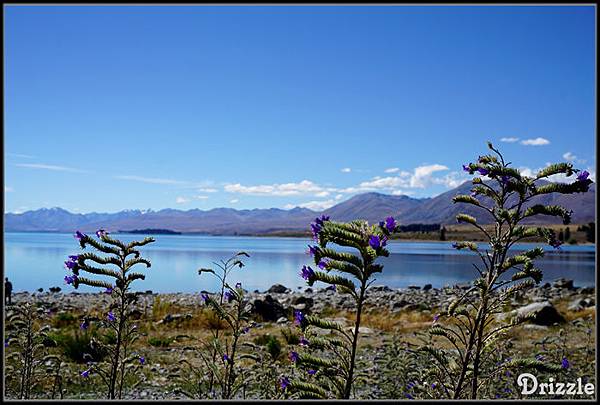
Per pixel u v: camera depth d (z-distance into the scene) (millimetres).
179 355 14797
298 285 56656
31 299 32531
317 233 5285
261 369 9164
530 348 14711
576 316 23422
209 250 154875
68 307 27938
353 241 5285
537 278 6094
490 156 6359
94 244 7832
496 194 6336
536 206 6098
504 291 6406
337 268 5340
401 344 11758
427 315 27516
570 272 78688
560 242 6008
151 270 76500
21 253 122938
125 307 8219
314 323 5457
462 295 6551
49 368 11133
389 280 63938
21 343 9258
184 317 22297
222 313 7645
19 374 9711
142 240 8117
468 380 6625
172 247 184375
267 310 25609
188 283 57844
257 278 65750
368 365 12305
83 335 14305
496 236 6371
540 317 20500
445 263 101375
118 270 8391
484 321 6426
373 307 32875
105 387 10922
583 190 5980
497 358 7953
